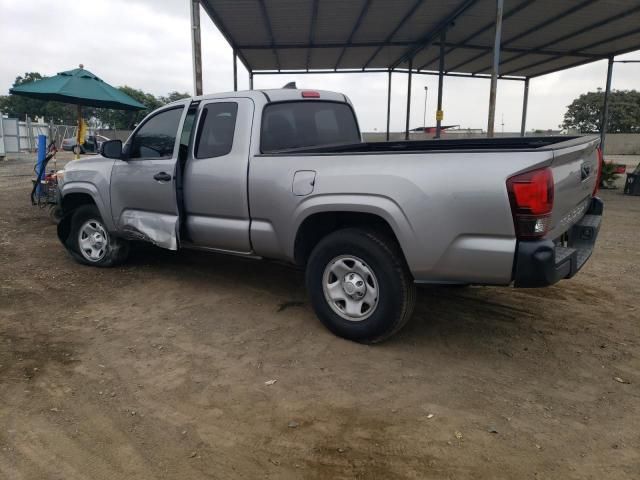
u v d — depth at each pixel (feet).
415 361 11.90
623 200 44.04
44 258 21.02
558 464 8.22
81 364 11.63
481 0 36.29
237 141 14.56
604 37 46.16
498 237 10.43
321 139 16.78
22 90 32.40
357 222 12.76
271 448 8.65
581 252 12.83
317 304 13.19
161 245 16.49
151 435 9.00
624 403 10.12
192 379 10.99
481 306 15.58
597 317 14.76
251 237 14.30
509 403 10.09
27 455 8.43
